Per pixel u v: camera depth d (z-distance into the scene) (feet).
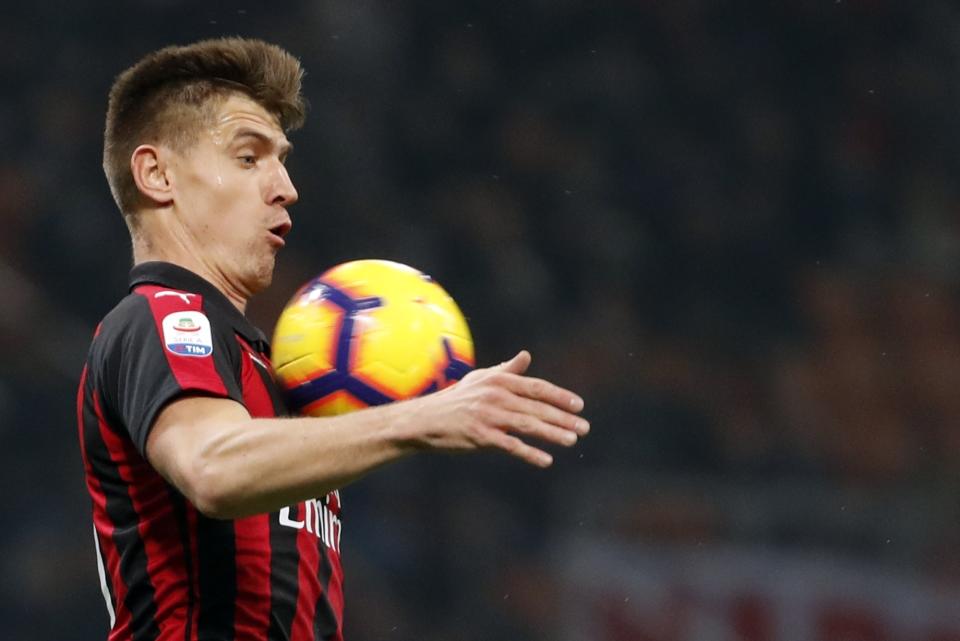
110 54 141.59
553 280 141.69
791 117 160.04
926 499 115.85
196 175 30.99
